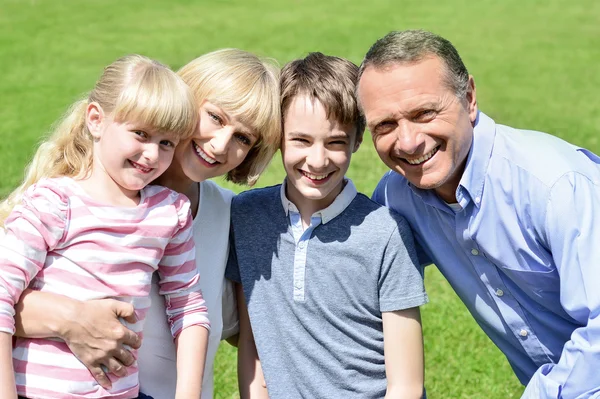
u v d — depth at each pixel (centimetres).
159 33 1877
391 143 331
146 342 334
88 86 1402
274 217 354
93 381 307
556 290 340
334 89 331
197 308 332
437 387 508
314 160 332
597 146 1084
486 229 336
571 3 2286
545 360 356
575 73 1548
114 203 318
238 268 363
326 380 346
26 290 306
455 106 325
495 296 350
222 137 328
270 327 353
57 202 308
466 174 332
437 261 359
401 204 361
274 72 343
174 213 325
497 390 505
